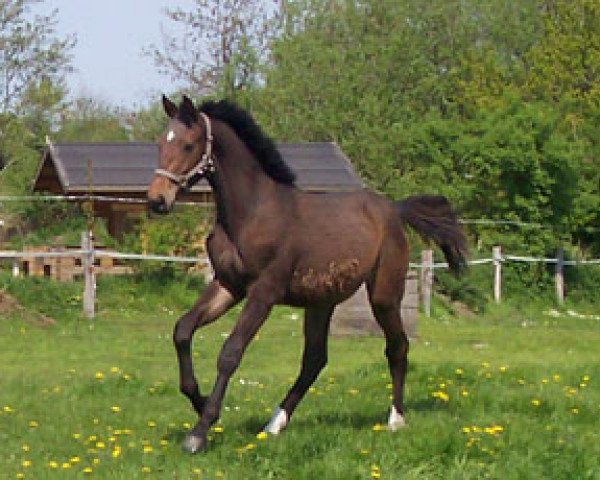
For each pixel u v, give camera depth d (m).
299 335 19.58
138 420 10.38
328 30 45.62
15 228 30.52
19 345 17.33
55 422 10.33
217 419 8.97
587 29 39.00
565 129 34.53
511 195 29.41
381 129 38.34
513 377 12.81
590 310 29.17
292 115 40.88
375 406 10.81
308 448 8.68
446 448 8.67
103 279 23.36
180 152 8.74
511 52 52.53
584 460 8.57
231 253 8.95
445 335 20.70
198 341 18.00
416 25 48.78
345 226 9.42
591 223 31.44
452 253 10.57
